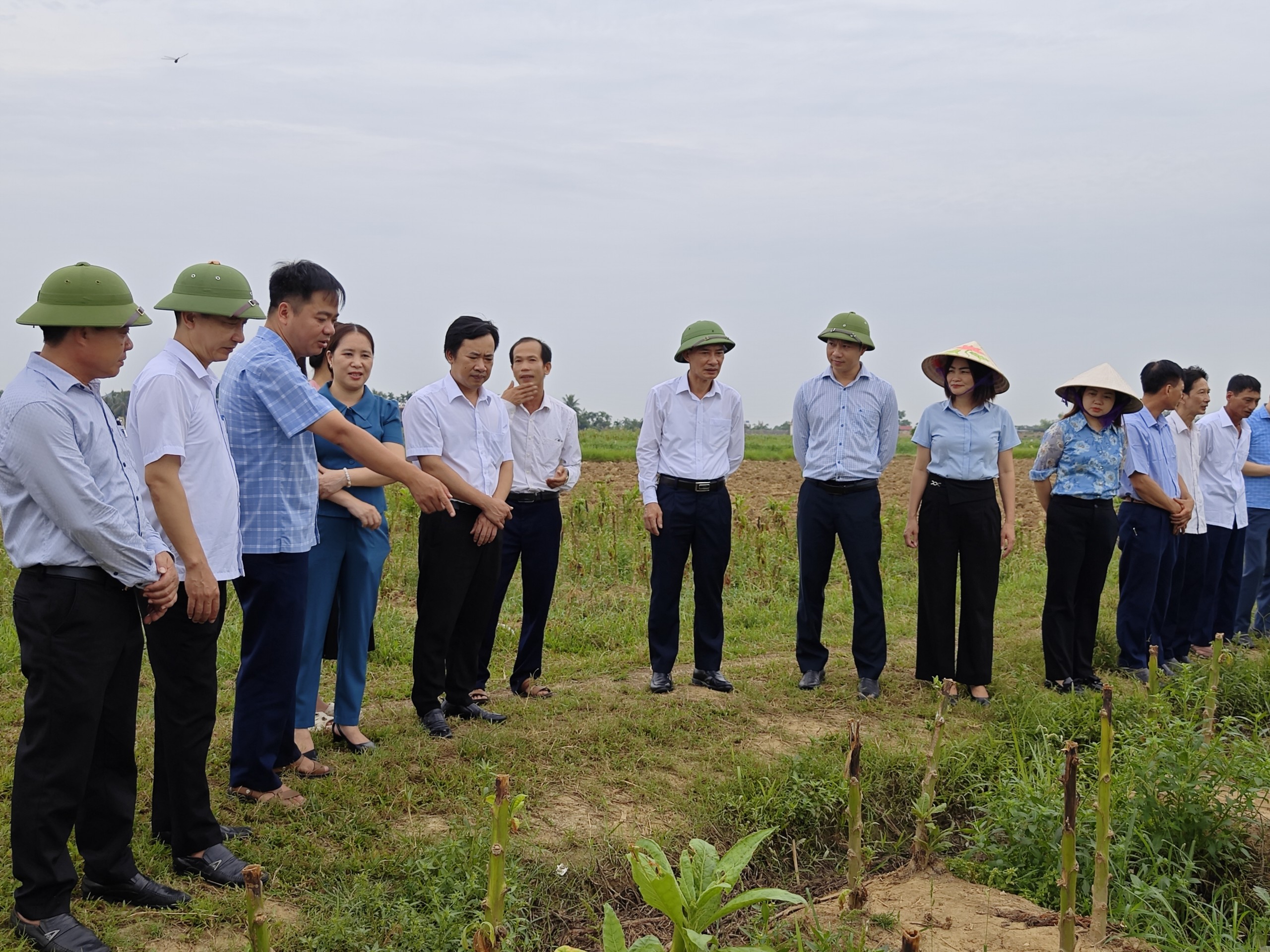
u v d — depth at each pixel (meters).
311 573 4.93
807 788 4.86
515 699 6.23
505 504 5.61
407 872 3.82
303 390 4.14
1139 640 7.55
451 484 5.33
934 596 6.73
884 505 18.19
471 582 5.55
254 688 4.27
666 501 6.54
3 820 4.06
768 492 19.88
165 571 3.40
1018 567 12.52
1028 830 4.33
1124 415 7.46
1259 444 8.93
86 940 3.21
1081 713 6.16
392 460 4.34
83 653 3.22
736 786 4.89
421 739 5.24
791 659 7.73
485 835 4.07
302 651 4.90
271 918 3.52
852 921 3.62
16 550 3.24
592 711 5.99
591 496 17.38
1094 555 6.98
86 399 3.29
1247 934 4.03
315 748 5.14
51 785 3.20
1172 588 8.11
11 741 5.12
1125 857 4.13
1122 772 4.82
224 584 4.23
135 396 3.68
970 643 6.68
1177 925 3.94
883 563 12.30
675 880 2.50
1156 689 5.94
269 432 4.16
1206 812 4.45
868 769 5.15
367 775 4.68
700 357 6.39
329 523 4.98
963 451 6.58
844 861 4.58
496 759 5.05
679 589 6.60
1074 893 3.27
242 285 3.80
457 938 3.45
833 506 6.69
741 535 12.92
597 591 10.21
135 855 3.86
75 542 3.18
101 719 3.43
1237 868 4.48
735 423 6.66
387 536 5.27
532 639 6.40
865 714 6.30
